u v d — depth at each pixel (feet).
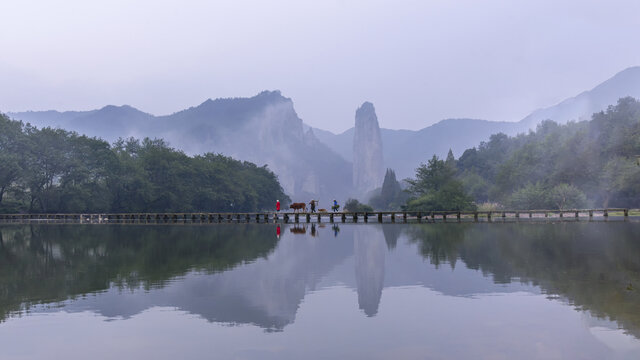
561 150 409.90
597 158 380.99
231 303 58.85
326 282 72.23
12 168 303.07
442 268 83.46
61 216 337.72
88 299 61.21
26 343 43.60
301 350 41.19
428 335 44.78
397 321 49.70
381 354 39.91
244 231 189.47
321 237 153.58
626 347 40.73
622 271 76.33
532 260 90.33
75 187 333.83
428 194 401.08
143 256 105.81
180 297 62.13
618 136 393.29
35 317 52.31
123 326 48.78
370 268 85.35
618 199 369.50
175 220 304.71
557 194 352.28
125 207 378.32
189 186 444.96
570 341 42.42
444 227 195.21
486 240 131.34
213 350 41.47
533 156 439.63
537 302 56.44
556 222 221.05
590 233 148.87
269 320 50.83
